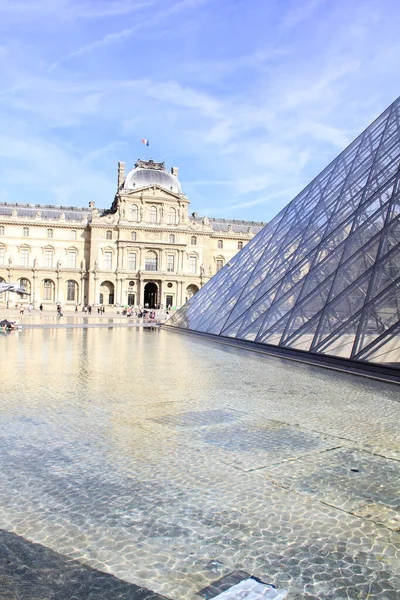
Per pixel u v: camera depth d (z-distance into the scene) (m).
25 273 146.50
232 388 18.12
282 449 10.76
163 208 149.38
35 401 15.48
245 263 45.16
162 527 7.20
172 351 31.83
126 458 10.12
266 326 31.86
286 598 5.60
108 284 150.00
